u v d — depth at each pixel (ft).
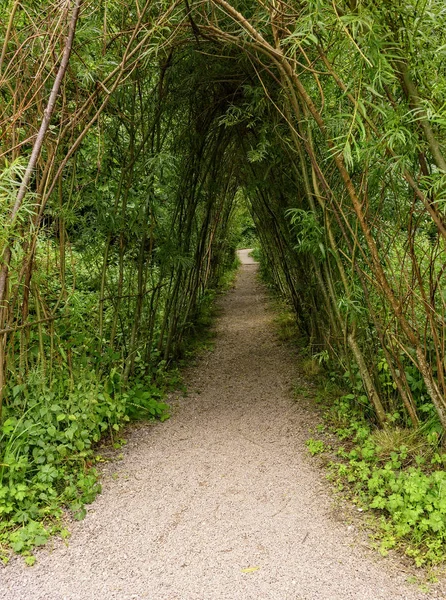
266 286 38.11
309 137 9.71
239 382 15.71
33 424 9.07
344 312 11.41
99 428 10.98
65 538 7.54
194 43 11.83
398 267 9.88
